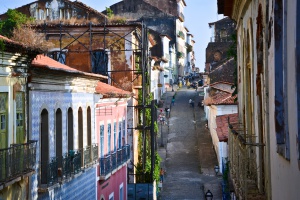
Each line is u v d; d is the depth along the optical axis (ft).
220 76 168.25
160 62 236.02
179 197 117.29
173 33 279.49
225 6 81.56
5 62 47.09
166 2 285.23
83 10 132.57
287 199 33.27
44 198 57.36
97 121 79.61
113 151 89.97
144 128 111.14
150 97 131.85
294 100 29.94
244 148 48.62
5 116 47.93
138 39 122.31
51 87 59.62
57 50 115.85
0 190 45.39
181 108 212.64
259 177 50.93
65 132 64.80
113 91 86.69
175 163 148.56
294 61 29.50
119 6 250.78
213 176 134.62
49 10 135.74
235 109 133.18
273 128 39.60
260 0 49.75
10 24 112.06
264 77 46.01
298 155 28.94
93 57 113.91
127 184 101.91
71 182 66.33
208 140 168.45
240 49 77.56
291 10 30.45
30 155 50.19
